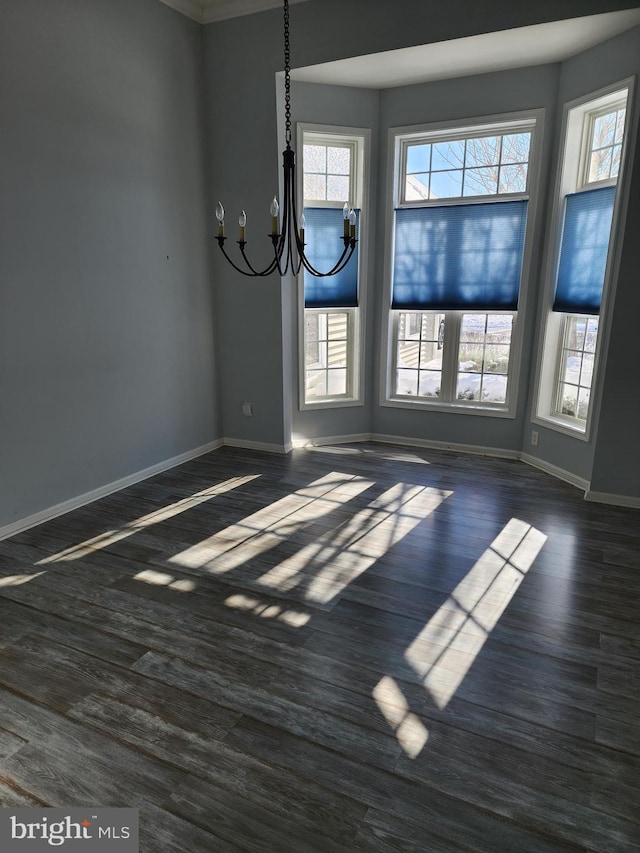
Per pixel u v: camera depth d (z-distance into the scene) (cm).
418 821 167
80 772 183
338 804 172
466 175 469
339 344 530
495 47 384
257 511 384
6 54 306
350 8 395
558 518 372
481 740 196
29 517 354
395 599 281
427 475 453
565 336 450
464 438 513
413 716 207
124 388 413
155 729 200
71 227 356
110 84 373
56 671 230
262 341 492
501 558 320
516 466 476
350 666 233
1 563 313
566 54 397
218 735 198
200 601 279
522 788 178
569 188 425
